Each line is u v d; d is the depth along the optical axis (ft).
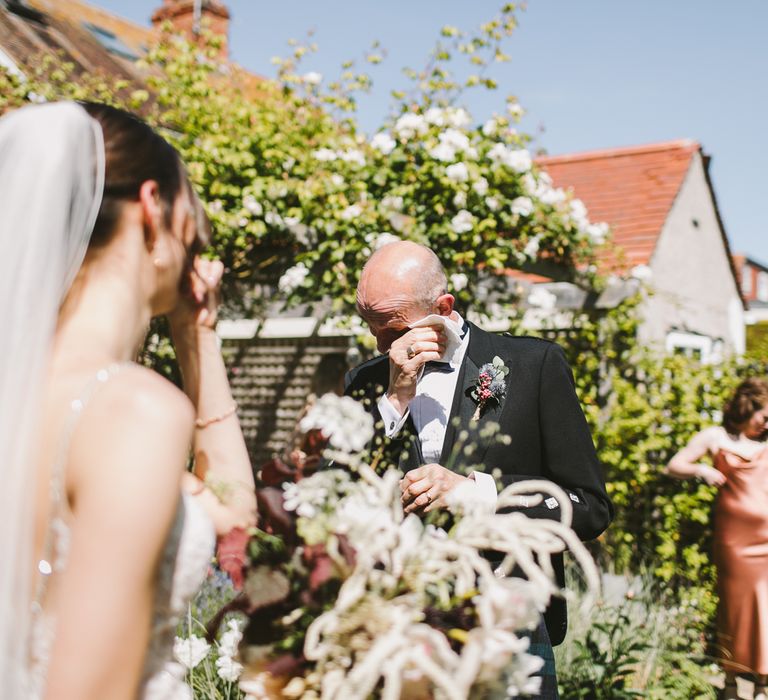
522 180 18.25
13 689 3.85
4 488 3.87
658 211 28.53
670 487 20.62
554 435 8.39
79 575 3.66
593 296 21.25
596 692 12.69
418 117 17.47
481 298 19.22
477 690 4.19
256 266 18.93
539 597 4.20
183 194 4.74
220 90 20.81
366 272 8.84
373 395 9.48
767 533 15.93
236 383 31.48
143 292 4.58
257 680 4.62
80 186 4.34
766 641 15.76
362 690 4.00
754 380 16.85
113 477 3.76
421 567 4.45
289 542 4.65
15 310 4.06
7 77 20.98
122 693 3.64
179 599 4.39
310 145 19.35
